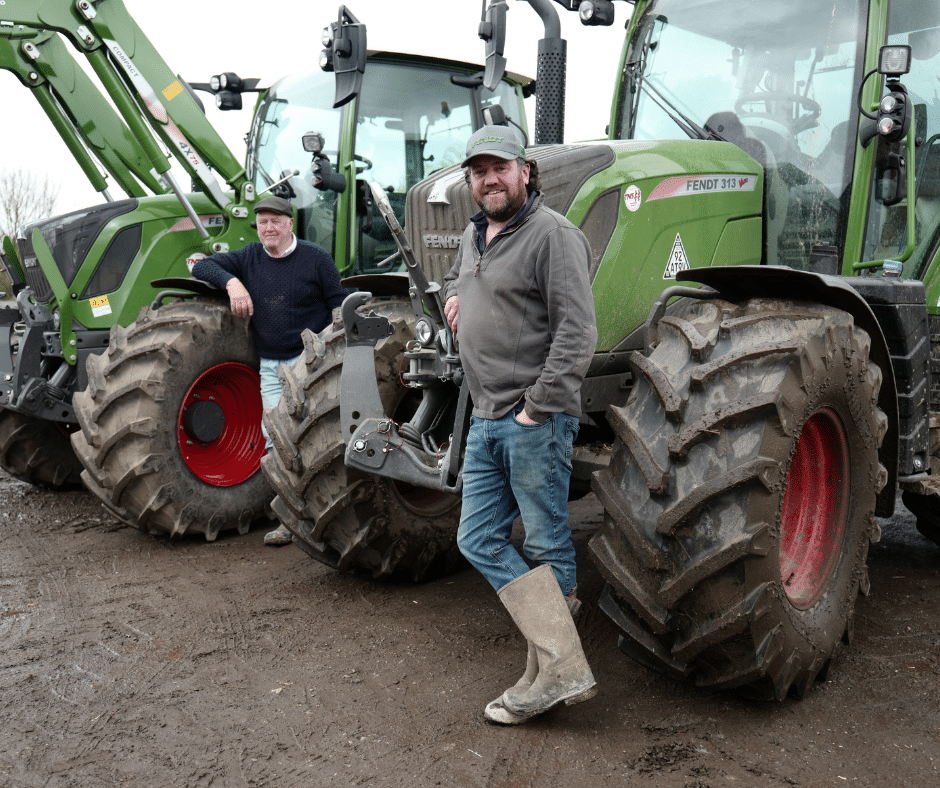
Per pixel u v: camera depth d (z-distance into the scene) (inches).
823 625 97.5
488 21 133.5
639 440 90.7
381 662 109.1
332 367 123.3
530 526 91.4
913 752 86.8
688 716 94.7
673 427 89.6
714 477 85.4
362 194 199.2
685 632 90.7
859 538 104.7
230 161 190.5
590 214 115.0
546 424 87.9
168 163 184.4
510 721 92.5
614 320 117.8
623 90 152.3
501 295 88.3
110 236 184.2
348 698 99.5
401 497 132.2
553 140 161.3
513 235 88.0
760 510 85.2
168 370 158.9
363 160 199.3
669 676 97.4
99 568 148.3
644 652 96.8
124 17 179.2
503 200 86.4
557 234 86.0
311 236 201.5
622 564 92.7
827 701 98.0
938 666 106.3
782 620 89.9
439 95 211.5
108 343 186.5
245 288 163.0
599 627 120.0
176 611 127.0
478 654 111.4
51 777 83.7
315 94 200.7
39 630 120.2
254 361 172.2
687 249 124.6
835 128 128.0
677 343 94.6
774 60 133.3
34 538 167.5
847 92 126.9
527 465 88.7
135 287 187.3
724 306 95.7
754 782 81.8
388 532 130.6
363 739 90.4
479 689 101.6
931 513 140.8
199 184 199.3
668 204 122.0
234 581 140.8
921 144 136.3
